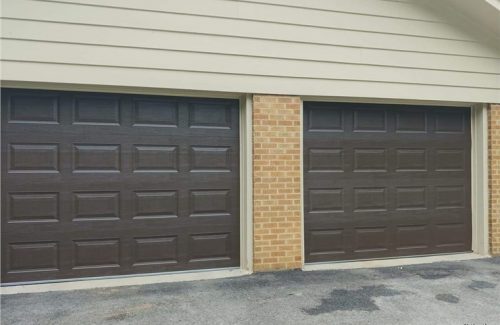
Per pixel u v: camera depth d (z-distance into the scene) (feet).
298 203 15.14
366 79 15.93
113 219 13.88
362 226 16.51
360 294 12.51
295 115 15.15
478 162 17.81
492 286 13.46
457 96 17.03
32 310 11.12
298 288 13.03
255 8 14.69
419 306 11.53
